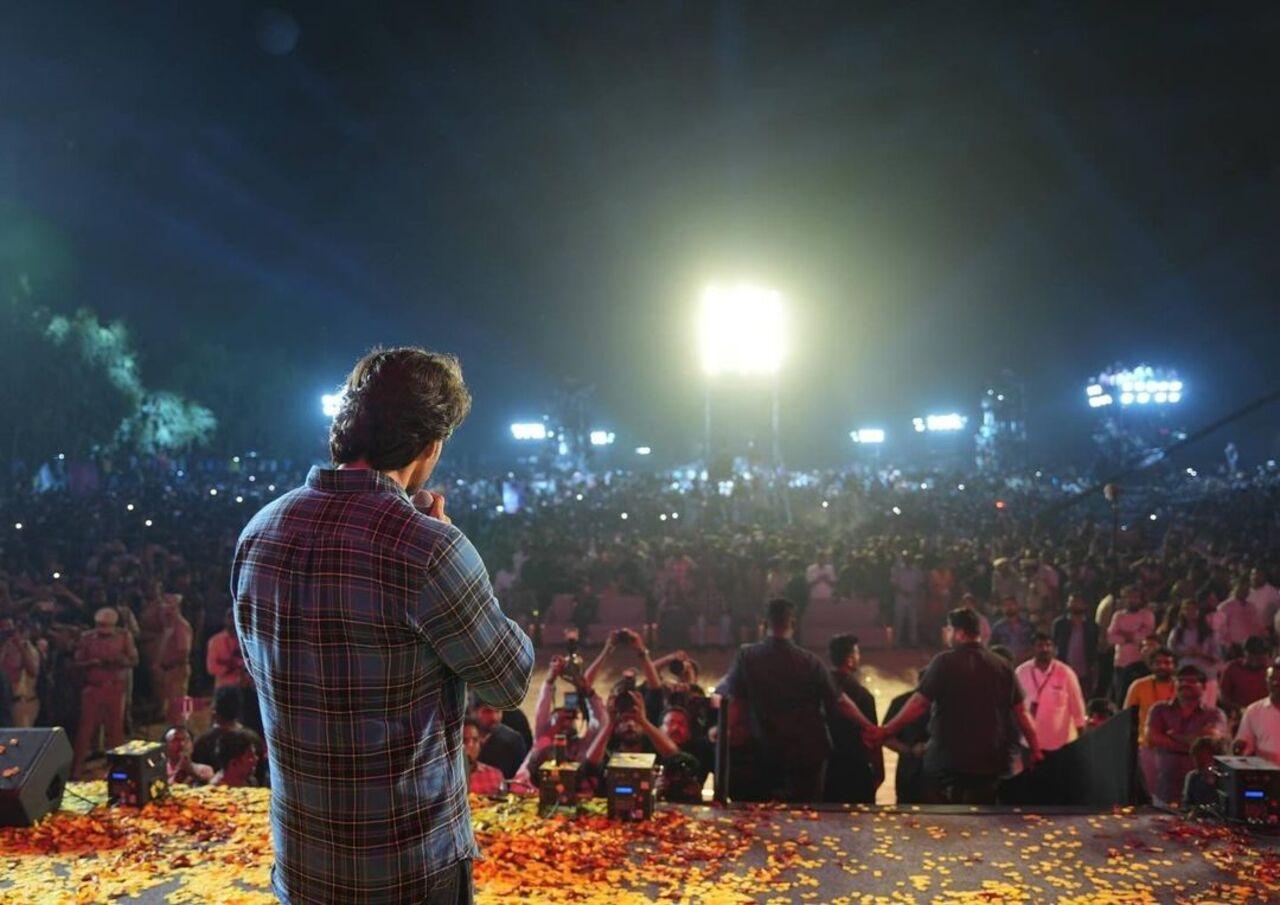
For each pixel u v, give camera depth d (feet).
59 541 65.16
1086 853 16.48
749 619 61.72
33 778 16.69
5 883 14.32
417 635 7.16
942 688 21.99
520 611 63.41
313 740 7.14
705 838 16.85
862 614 61.36
